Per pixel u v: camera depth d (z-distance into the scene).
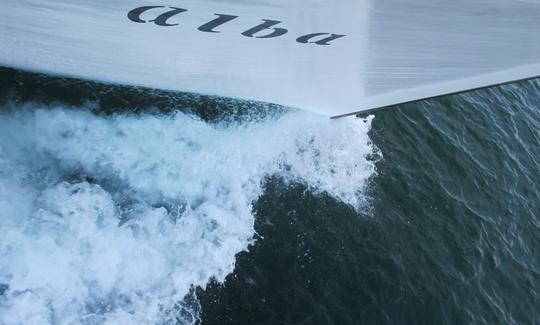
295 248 8.81
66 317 6.78
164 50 6.85
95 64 7.40
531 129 15.57
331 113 9.30
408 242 10.20
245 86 8.21
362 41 6.57
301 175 9.83
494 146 14.04
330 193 9.99
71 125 8.08
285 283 8.31
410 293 9.43
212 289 7.80
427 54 6.72
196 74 7.68
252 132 9.32
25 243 6.95
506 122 15.23
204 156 8.91
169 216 8.22
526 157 14.42
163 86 8.23
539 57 6.42
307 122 9.71
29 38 6.54
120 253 7.53
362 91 8.09
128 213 7.96
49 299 6.79
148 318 7.17
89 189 7.86
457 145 13.17
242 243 8.50
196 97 8.85
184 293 7.59
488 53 6.52
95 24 6.13
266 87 8.25
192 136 8.89
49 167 7.78
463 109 14.68
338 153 10.55
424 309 9.41
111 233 7.63
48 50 6.93
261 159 9.45
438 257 10.44
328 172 10.21
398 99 8.16
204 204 8.58
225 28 6.27
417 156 12.05
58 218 7.38
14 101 7.74
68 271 7.05
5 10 5.80
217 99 8.95
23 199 7.31
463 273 10.54
